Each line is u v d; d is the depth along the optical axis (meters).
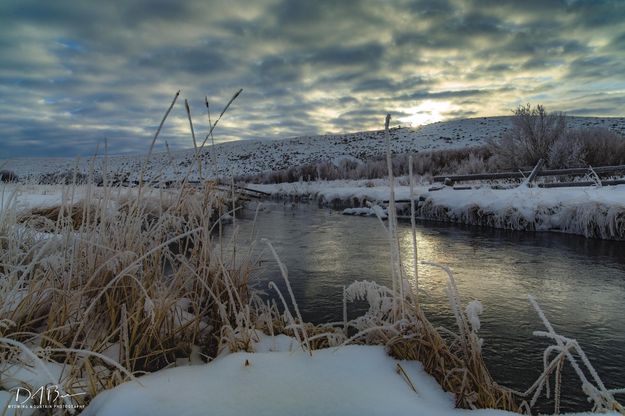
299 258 7.51
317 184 28.16
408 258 7.52
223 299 3.13
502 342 3.87
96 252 2.84
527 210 10.43
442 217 13.08
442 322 4.31
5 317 2.38
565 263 6.91
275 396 1.76
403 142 62.34
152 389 1.82
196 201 3.23
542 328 4.19
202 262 3.15
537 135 16.39
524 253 7.75
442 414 1.72
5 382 1.94
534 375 3.25
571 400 2.86
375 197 16.70
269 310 2.96
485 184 15.60
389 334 2.39
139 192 3.02
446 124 76.44
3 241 3.19
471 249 8.26
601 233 8.85
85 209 3.20
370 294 2.64
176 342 2.60
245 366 2.06
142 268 2.85
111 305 2.59
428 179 21.50
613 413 1.75
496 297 5.20
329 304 4.91
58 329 2.33
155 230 3.10
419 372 2.11
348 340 2.30
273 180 34.72
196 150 3.21
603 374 3.26
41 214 4.82
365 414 1.64
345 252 8.08
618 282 5.76
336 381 1.91
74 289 2.73
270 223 12.82
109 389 1.92
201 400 1.72
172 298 2.73
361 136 76.00
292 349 2.45
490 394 2.02
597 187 10.98
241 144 79.75
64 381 2.01
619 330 4.12
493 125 68.88
